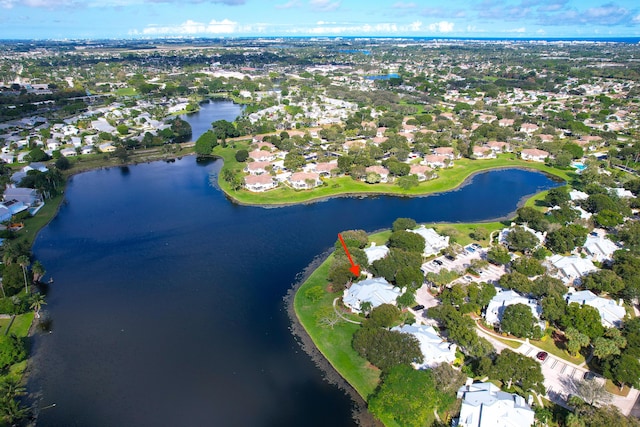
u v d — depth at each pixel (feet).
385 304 423.64
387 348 364.99
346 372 376.07
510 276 470.39
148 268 545.85
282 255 574.97
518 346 394.73
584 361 377.50
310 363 389.19
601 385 341.82
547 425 311.68
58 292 494.59
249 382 369.50
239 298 483.51
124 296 488.44
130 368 385.29
